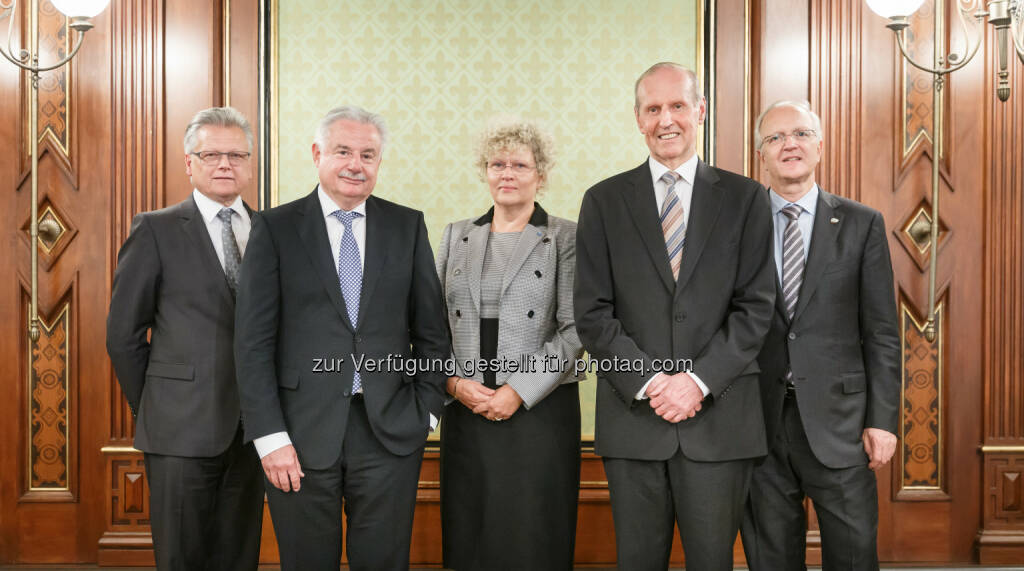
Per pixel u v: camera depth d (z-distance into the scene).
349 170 2.30
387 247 2.37
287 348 2.29
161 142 3.31
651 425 2.29
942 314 3.40
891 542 3.39
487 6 3.39
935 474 3.40
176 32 3.33
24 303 3.32
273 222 2.30
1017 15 2.97
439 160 3.40
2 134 3.31
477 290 2.64
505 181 2.64
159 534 2.47
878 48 3.37
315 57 3.38
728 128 3.39
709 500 2.25
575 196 3.41
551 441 2.61
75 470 3.32
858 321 2.59
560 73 3.40
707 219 2.35
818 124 2.61
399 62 3.39
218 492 2.56
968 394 3.40
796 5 3.37
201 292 2.49
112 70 3.30
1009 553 3.34
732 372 2.24
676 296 2.29
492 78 3.40
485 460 2.62
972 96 3.38
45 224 3.32
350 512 2.34
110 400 3.31
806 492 2.59
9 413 3.31
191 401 2.45
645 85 2.45
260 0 3.34
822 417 2.46
